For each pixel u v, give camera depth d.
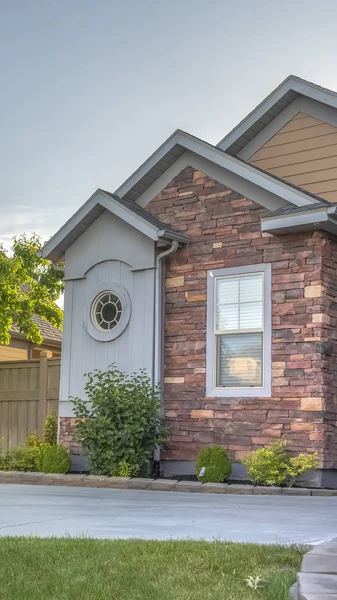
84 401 13.11
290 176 13.98
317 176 13.67
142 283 13.58
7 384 16.34
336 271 12.38
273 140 14.28
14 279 18.77
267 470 11.35
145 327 13.40
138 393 12.71
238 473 12.23
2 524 7.30
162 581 4.80
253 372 12.47
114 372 13.13
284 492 10.93
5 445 16.09
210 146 13.14
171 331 13.41
